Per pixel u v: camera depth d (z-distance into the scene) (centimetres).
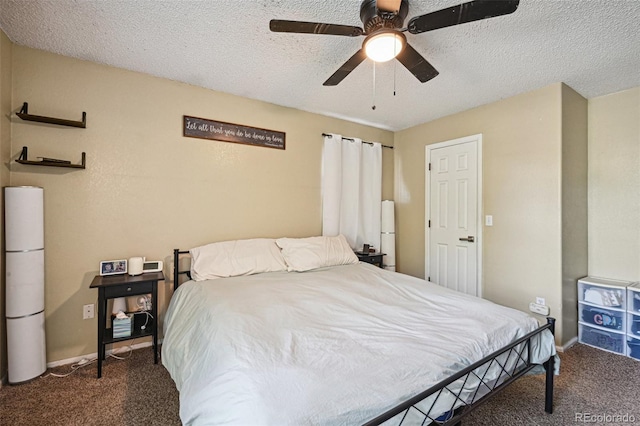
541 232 267
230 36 197
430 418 104
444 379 107
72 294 222
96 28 188
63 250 219
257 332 135
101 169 232
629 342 244
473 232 321
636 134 268
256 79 258
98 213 231
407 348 123
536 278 270
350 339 132
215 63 232
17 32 193
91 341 229
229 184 288
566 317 261
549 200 262
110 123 235
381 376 103
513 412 171
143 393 183
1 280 189
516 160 286
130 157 243
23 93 208
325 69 240
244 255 261
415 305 181
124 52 217
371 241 381
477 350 128
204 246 259
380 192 389
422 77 188
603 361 236
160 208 255
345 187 363
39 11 171
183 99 265
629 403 180
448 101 304
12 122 204
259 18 178
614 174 280
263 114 307
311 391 92
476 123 320
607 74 245
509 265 290
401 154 408
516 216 285
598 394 189
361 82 262
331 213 346
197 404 102
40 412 164
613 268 280
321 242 303
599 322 261
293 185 327
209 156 278
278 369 104
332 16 177
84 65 227
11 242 189
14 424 155
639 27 181
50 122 212
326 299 185
